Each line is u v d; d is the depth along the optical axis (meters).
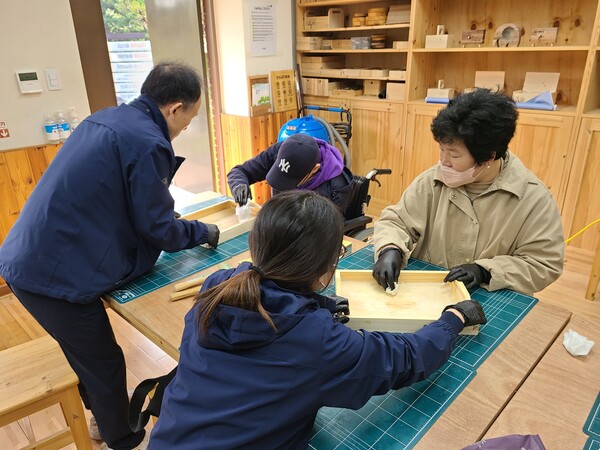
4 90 2.61
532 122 3.00
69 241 1.35
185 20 3.89
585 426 0.89
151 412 1.19
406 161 3.74
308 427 0.85
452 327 1.00
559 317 1.25
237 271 0.92
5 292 2.87
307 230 0.77
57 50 2.74
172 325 1.27
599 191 2.86
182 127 1.59
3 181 2.72
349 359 0.79
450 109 1.26
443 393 0.99
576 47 2.74
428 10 3.41
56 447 1.54
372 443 0.87
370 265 1.54
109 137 1.36
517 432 0.88
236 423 0.75
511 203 1.40
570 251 3.06
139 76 4.43
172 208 1.50
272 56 4.01
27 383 1.46
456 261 1.55
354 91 3.95
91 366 1.54
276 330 0.75
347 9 4.04
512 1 3.16
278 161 1.87
